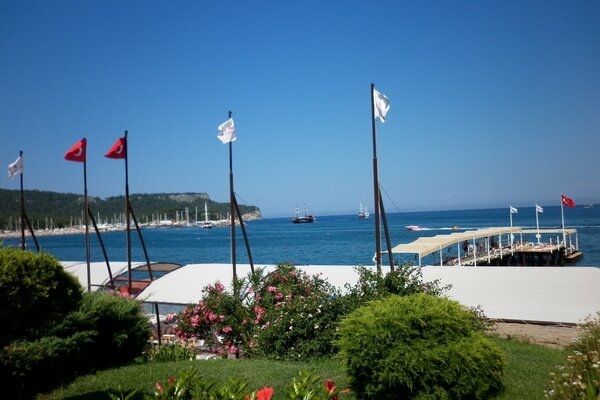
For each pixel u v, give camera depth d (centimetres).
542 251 4397
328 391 391
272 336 1046
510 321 1238
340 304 1035
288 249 7912
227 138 1825
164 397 380
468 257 4078
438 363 662
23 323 763
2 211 19612
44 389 820
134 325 1055
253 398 349
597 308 1223
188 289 1820
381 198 1441
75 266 2778
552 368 848
